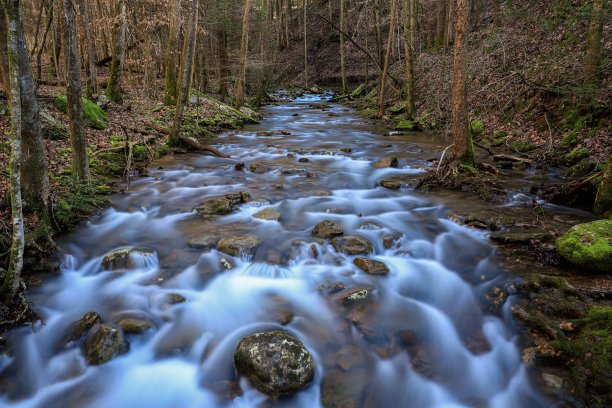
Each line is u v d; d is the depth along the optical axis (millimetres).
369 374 3938
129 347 4211
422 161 11945
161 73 27016
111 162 9898
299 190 9281
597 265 5023
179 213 7734
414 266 5875
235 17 26406
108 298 5082
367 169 11148
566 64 12000
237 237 6391
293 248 6164
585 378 3553
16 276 4477
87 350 4145
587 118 10812
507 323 4555
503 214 7508
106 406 3691
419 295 5238
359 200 8602
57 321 4633
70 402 3717
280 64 44750
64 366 4059
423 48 29047
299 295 5152
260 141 15125
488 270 5512
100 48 28938
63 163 8633
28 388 3848
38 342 4367
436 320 4766
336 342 4332
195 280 5445
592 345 3744
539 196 8445
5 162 7504
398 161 11969
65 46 7047
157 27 20734
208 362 4109
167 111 16312
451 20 22797
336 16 45312
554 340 4059
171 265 5801
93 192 7773
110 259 5695
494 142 12883
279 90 38688
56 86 18047
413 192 9148
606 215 7094
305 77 40938
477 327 4641
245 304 5000
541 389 3688
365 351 4223
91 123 11883
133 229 7020
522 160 10641
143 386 3873
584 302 4531
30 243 5465
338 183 9883
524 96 13625
